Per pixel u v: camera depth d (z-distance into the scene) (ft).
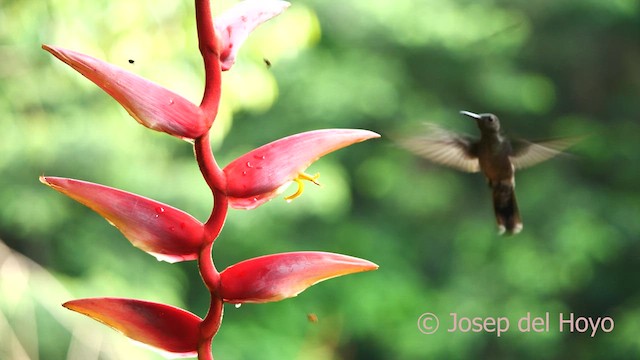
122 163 33.68
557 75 46.88
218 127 24.49
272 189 7.66
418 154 16.38
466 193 45.83
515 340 44.06
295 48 25.02
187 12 23.91
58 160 32.71
